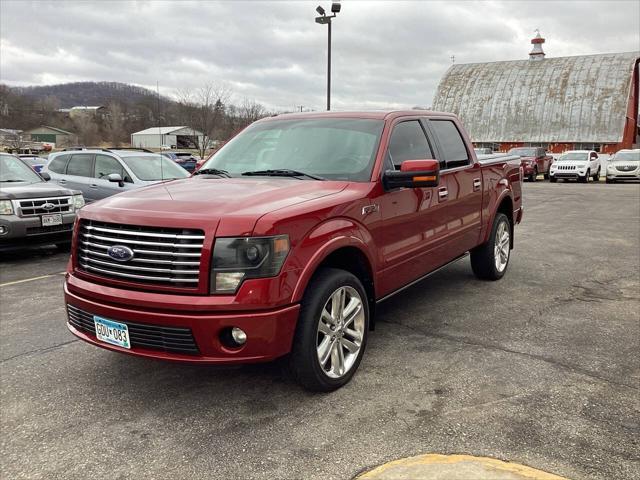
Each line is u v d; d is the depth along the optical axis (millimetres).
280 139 4633
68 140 67000
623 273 6867
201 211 3170
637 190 22984
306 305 3283
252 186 3758
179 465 2773
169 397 3523
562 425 3062
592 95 44656
